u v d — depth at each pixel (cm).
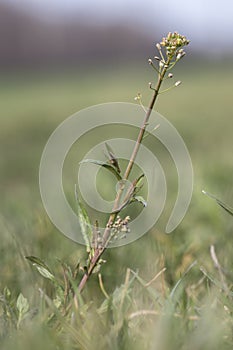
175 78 5656
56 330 479
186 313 478
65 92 5156
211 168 1280
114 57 8069
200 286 614
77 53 8138
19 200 1168
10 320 496
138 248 738
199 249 743
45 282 598
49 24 8219
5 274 641
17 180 1862
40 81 6519
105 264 672
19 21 8062
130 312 522
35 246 745
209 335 436
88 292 609
